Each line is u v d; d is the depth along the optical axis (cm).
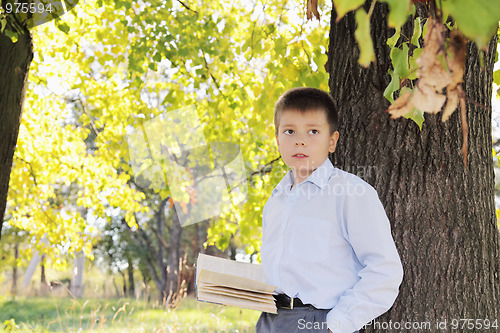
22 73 375
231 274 161
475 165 224
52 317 919
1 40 363
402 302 214
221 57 505
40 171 667
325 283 171
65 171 670
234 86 510
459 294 212
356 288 164
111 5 509
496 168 1095
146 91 615
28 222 671
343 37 246
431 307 212
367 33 95
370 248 167
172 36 474
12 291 1307
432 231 215
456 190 218
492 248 225
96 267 2167
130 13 514
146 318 700
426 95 100
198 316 723
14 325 661
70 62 625
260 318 186
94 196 677
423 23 224
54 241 670
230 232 565
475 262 216
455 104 100
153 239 2256
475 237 218
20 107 377
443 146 219
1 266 1752
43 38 588
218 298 160
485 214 224
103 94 623
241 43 514
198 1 530
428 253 215
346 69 242
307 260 173
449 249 214
